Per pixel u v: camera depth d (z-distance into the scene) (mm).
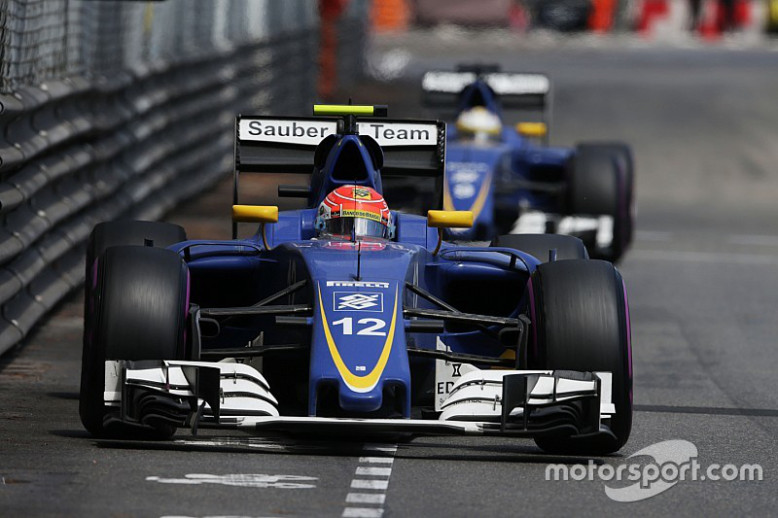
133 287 23781
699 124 106188
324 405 23984
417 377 26547
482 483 22688
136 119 53188
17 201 34281
